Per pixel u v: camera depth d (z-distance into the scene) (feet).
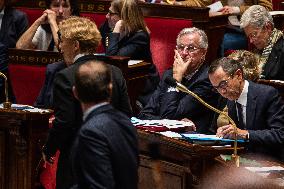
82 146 34.04
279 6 81.41
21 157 51.90
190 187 44.50
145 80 64.75
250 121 46.75
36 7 76.33
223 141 44.62
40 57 62.75
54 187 53.36
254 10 57.77
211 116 53.21
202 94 52.85
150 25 70.18
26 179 52.16
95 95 35.04
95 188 33.40
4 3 69.56
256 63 50.01
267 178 39.68
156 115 54.60
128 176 34.78
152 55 69.82
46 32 69.41
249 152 45.27
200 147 43.11
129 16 65.72
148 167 46.83
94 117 34.76
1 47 61.87
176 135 45.55
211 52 70.85
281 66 58.70
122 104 43.34
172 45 69.31
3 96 61.98
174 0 76.13
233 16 75.10
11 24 69.77
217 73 45.93
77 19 43.86
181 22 69.15
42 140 52.47
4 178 52.47
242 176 40.75
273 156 45.80
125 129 35.14
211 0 76.89
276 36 58.90
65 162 42.24
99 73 35.24
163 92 54.60
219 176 42.86
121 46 65.92
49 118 53.21
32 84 63.00
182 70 53.11
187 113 52.85
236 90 46.19
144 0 76.54
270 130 45.57
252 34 58.29
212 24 70.18
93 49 43.78
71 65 42.39
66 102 41.52
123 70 59.57
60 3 68.28
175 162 45.11
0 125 51.62
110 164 33.96
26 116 50.67
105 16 74.23
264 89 46.83
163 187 45.96
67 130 41.70
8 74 62.49
